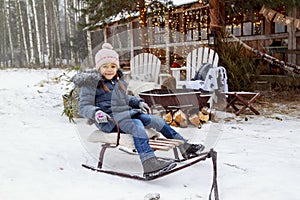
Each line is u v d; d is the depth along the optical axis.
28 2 41.50
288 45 10.46
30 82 15.94
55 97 10.25
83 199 2.94
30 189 3.16
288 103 8.53
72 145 4.77
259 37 11.30
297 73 9.67
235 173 3.66
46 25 34.50
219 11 9.21
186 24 11.48
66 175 3.58
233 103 7.22
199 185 3.35
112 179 3.50
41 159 4.09
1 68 28.45
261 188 3.21
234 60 8.68
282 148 4.66
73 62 31.62
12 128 5.89
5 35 40.81
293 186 3.26
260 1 9.19
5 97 10.23
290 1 8.52
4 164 3.85
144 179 3.39
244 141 5.04
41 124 6.27
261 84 10.46
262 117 6.91
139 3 9.95
